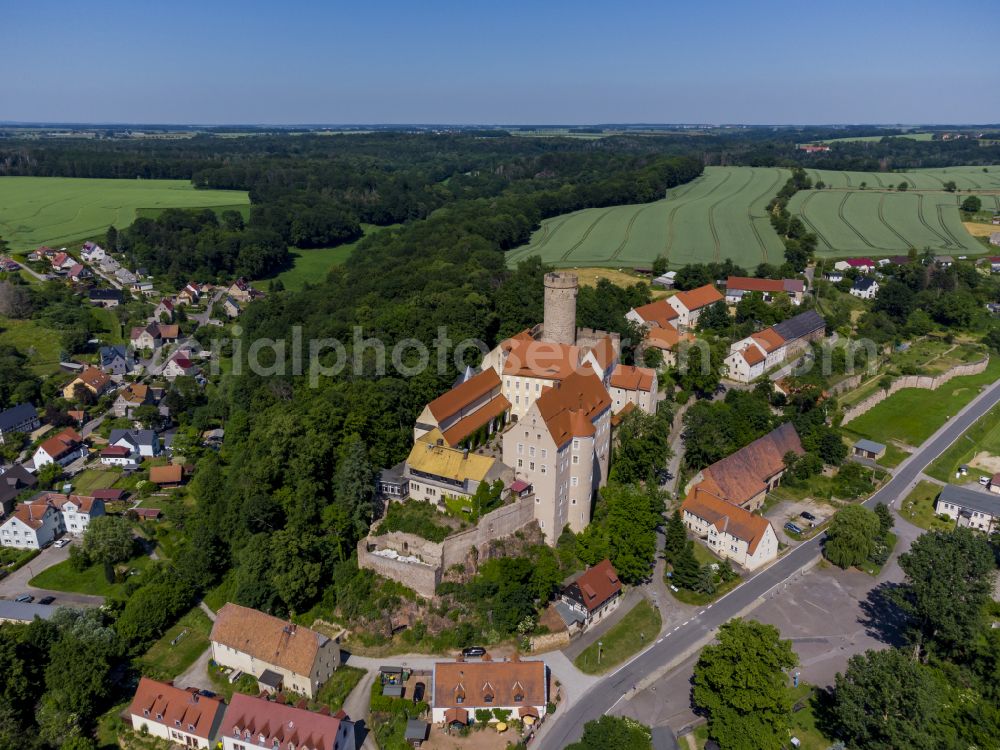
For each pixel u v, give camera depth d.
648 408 156.50
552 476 119.44
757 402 170.75
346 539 122.31
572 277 150.12
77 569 137.62
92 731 100.12
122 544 138.88
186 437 186.62
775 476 157.25
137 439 183.38
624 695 100.69
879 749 83.94
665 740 92.94
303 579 114.88
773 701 87.31
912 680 85.69
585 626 113.44
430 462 123.75
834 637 113.00
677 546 126.56
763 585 125.31
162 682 100.81
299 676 100.94
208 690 105.12
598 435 135.88
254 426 157.88
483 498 116.81
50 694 102.81
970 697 90.75
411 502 125.25
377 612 112.00
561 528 125.62
